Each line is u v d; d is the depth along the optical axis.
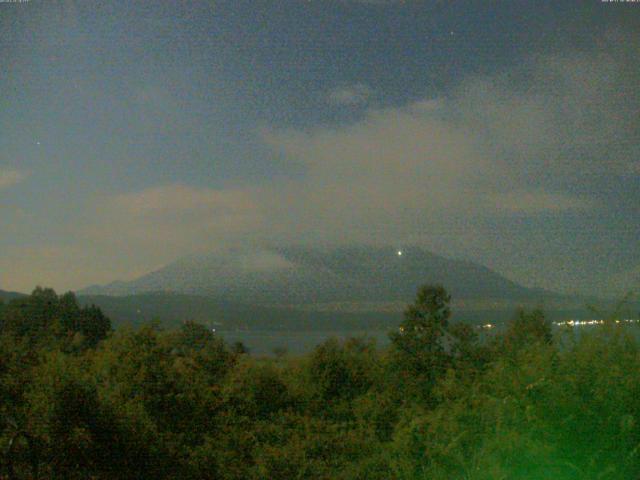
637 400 5.63
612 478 5.26
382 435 10.39
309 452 10.37
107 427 9.91
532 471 5.48
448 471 6.18
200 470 10.39
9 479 9.38
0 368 10.38
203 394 12.94
